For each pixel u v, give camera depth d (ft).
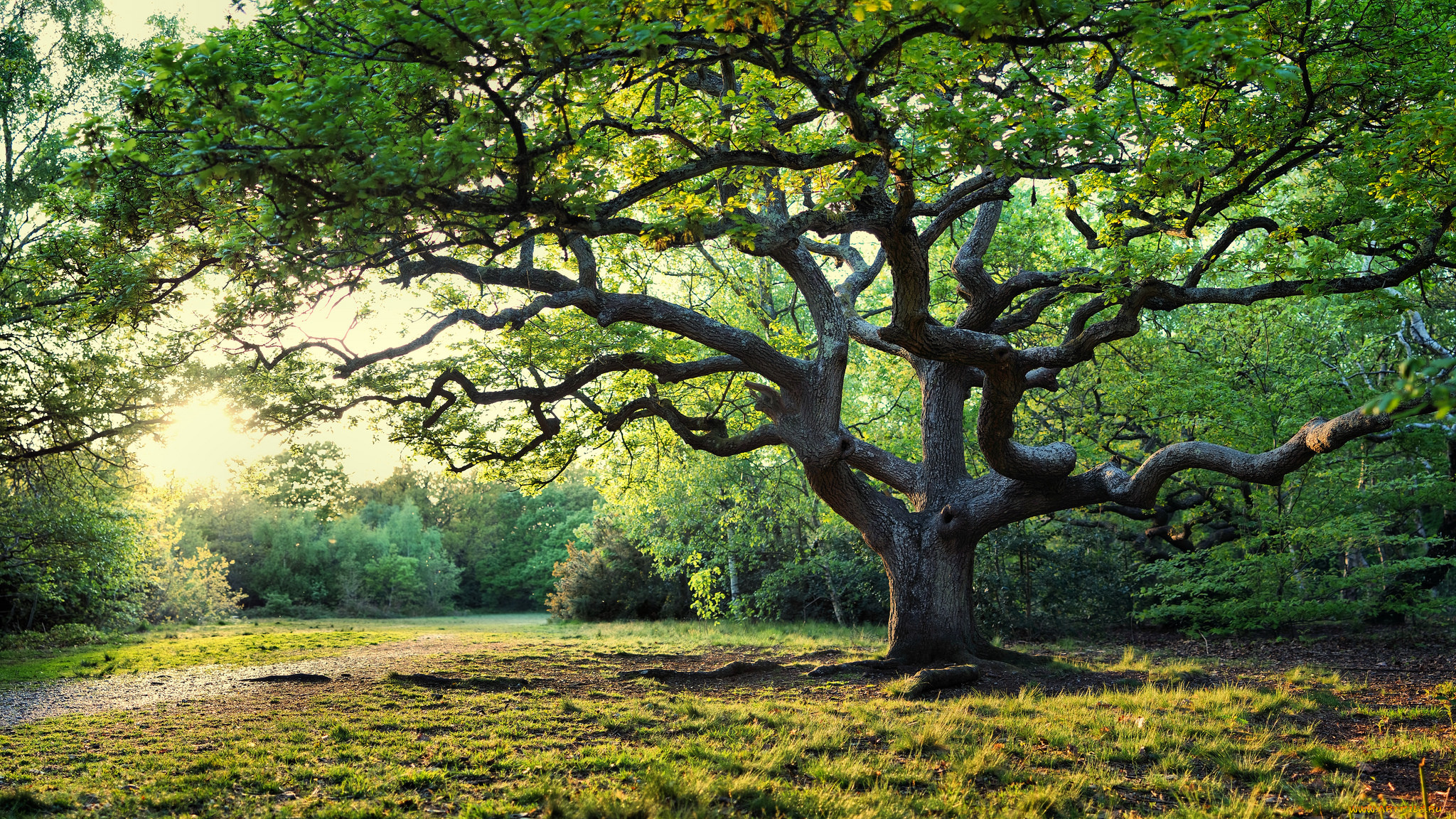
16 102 51.88
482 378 44.57
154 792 18.95
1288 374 59.82
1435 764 21.89
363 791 19.01
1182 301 33.99
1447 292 66.03
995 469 40.11
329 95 16.16
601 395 52.39
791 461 77.56
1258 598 53.26
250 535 182.80
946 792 19.22
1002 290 42.50
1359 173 32.68
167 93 16.62
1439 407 6.48
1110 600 69.51
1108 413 62.75
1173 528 61.87
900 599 43.70
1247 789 20.15
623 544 105.50
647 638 69.51
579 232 22.34
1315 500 54.44
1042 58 21.98
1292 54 28.32
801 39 19.35
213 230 27.89
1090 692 33.91
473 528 218.79
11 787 19.51
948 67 21.77
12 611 77.15
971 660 41.52
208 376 40.83
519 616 169.99
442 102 18.97
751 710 29.43
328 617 162.20
